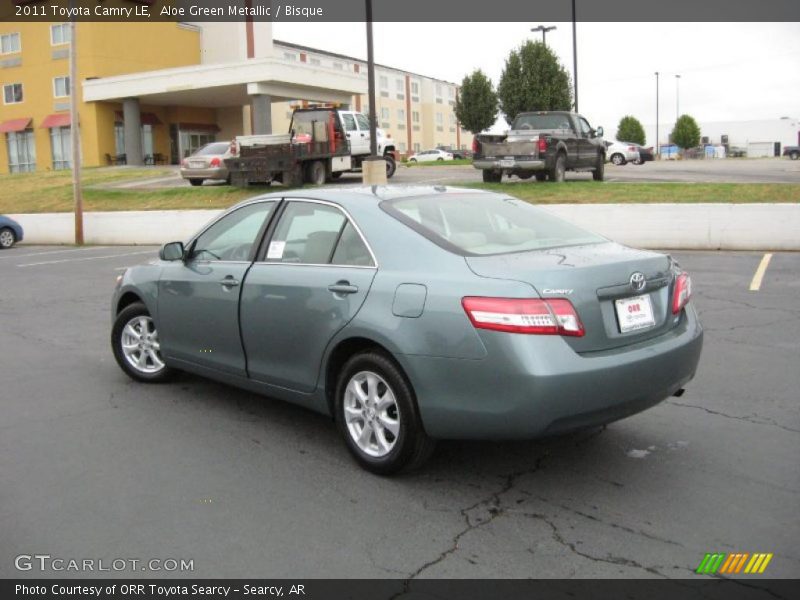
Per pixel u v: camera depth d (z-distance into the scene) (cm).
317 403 470
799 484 416
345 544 360
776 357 673
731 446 473
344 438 455
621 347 400
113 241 2086
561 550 351
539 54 3694
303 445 492
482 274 393
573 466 449
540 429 374
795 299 932
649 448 474
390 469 429
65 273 1408
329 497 412
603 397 382
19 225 2083
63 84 4238
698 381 608
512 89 3716
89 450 486
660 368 407
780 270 1168
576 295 383
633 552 348
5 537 371
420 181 2353
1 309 1017
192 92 3812
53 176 3244
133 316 633
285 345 480
